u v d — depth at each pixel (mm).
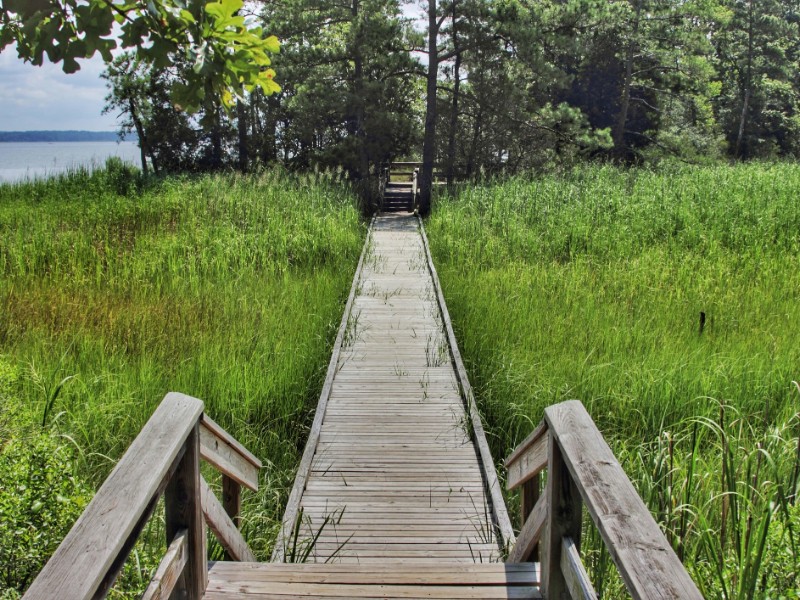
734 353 7348
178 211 16703
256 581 3215
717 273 10594
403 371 8062
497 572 3334
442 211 19312
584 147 27047
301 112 25547
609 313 8766
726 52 43406
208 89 3182
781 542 3109
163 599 2459
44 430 4871
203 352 7273
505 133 28438
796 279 10086
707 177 19141
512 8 23500
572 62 32375
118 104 28594
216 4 2982
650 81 32312
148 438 2508
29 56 3127
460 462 5734
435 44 24156
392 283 12773
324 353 8398
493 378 7145
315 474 5508
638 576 1731
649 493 4316
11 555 2889
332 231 14562
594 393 6613
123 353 7387
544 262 12531
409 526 4703
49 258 11844
